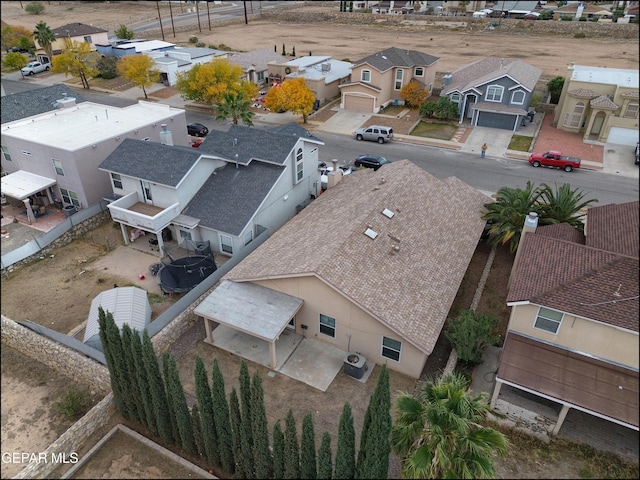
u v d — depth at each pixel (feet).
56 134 104.73
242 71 175.22
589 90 139.23
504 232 80.89
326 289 59.77
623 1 322.75
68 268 86.22
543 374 50.60
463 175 119.75
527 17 320.09
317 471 42.34
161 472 51.01
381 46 273.95
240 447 46.14
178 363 63.41
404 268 65.67
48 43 222.07
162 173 85.81
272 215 91.61
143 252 90.38
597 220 62.80
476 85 152.46
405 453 40.65
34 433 57.82
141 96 192.65
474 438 38.17
